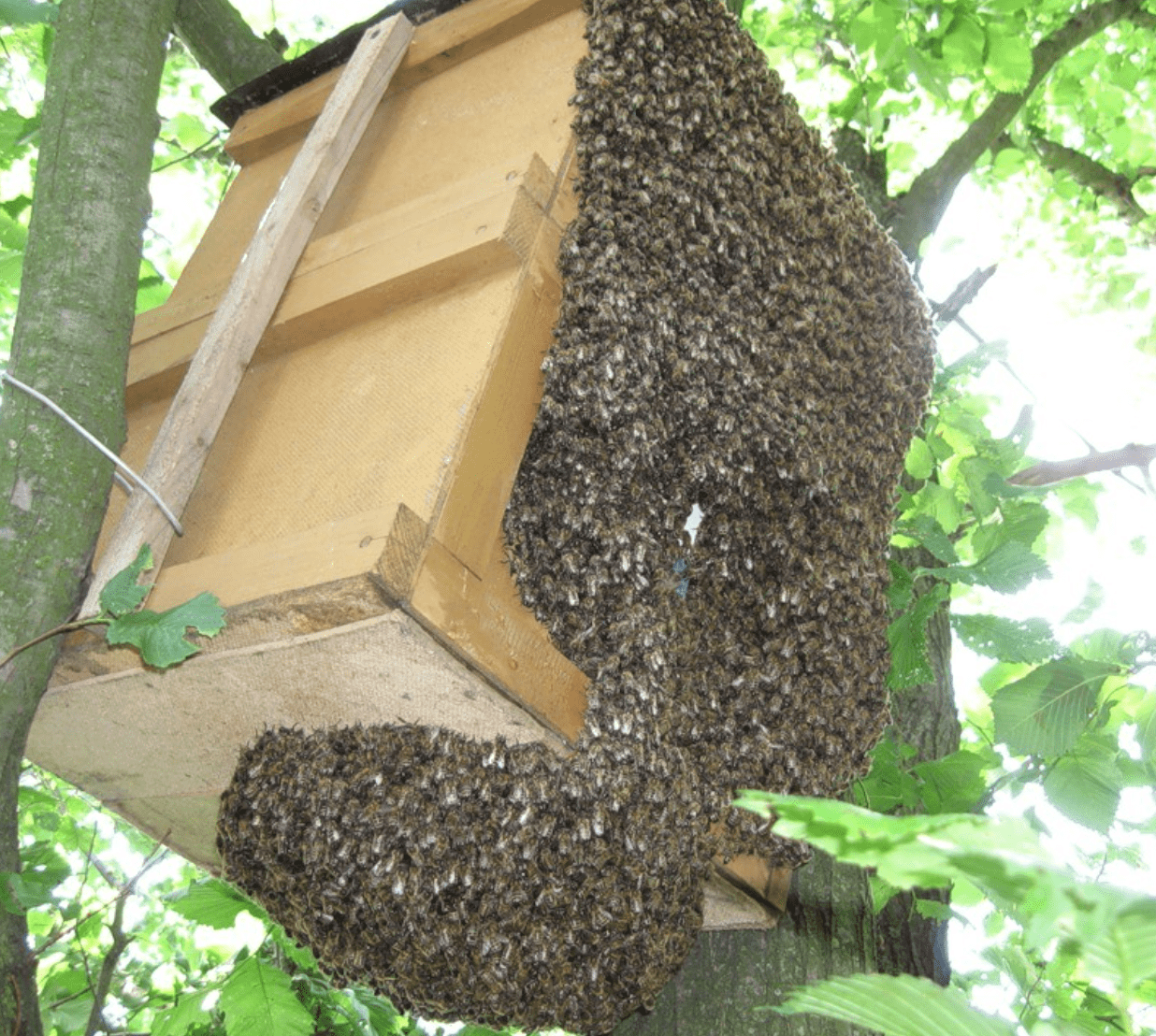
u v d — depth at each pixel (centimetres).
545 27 423
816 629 372
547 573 329
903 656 444
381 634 300
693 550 361
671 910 357
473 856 320
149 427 409
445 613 298
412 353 344
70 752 407
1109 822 439
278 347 384
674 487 354
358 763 331
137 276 409
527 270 340
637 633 328
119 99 426
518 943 334
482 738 329
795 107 403
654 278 345
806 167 397
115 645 340
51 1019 573
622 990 366
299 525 328
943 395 597
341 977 366
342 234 389
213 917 466
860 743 391
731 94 379
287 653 318
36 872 407
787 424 367
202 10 598
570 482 336
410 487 311
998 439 569
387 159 427
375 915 333
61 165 411
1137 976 110
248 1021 421
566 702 320
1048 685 431
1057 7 902
